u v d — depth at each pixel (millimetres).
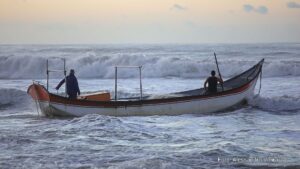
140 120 33875
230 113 38125
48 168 20359
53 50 132875
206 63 75938
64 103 35844
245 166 20609
